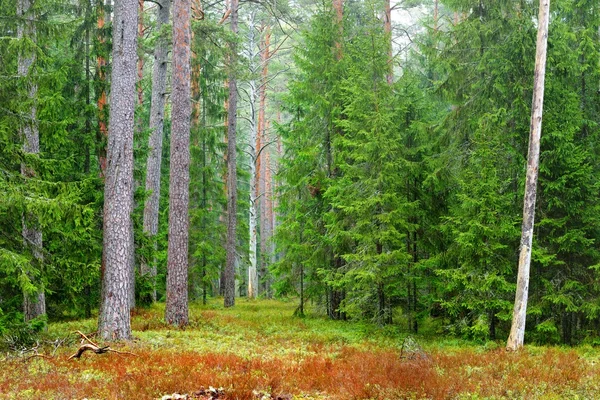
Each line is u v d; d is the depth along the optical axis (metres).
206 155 29.31
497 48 15.67
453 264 15.73
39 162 11.91
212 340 13.33
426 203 16.53
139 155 19.56
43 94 13.76
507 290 13.77
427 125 16.84
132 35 12.75
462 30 16.75
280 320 18.41
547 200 14.65
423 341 14.24
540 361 10.79
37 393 7.34
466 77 17.08
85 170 18.59
